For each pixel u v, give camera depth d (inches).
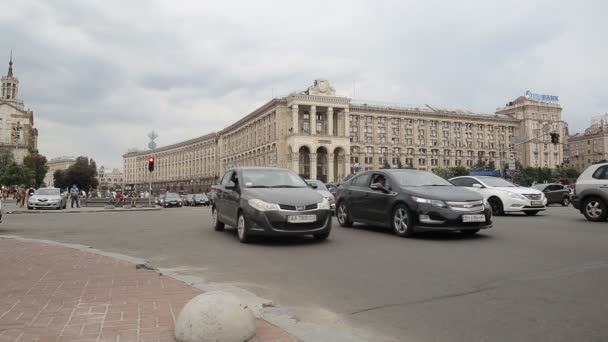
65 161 6835.6
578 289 178.7
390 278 207.5
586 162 4505.4
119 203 1241.4
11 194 2561.5
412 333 134.5
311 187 379.9
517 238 332.5
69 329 130.3
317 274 220.5
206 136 5022.1
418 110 3897.6
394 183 378.6
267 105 3531.0
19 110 4126.5
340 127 3469.5
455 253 271.6
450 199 331.3
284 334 128.1
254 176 374.6
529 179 3398.1
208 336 114.0
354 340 124.3
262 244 329.1
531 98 4232.3
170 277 207.0
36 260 254.7
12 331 128.1
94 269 227.0
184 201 1863.9
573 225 423.2
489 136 4121.6
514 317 146.3
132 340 120.9
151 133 1082.7
